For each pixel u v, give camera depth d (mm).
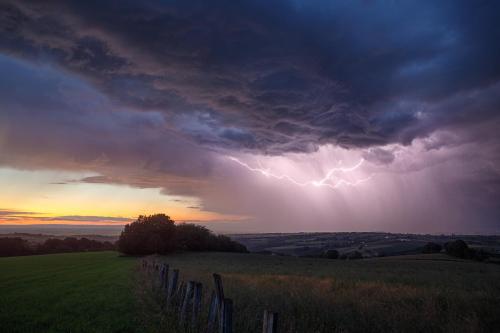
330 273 37969
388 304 14195
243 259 71188
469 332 10945
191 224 106375
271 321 6352
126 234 81125
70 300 17156
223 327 7953
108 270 37812
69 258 66250
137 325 11727
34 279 28234
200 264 52156
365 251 121375
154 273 26828
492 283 24969
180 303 12336
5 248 97625
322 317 11852
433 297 15078
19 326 11992
